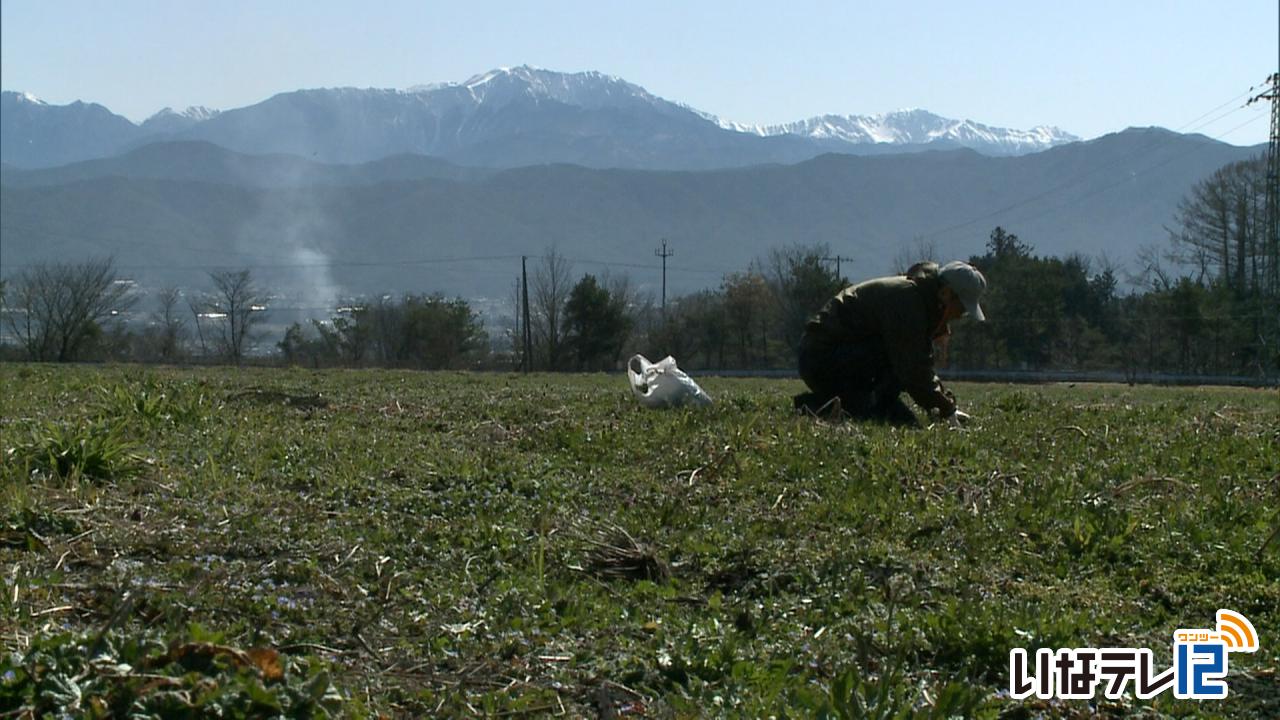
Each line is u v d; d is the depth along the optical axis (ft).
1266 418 45.24
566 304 223.71
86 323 208.95
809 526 25.16
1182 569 22.53
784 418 39.73
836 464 30.94
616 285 266.98
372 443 33.40
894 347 40.22
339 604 18.67
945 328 41.32
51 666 13.60
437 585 20.04
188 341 263.08
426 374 100.22
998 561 22.97
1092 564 22.80
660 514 25.71
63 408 41.93
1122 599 20.75
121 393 38.11
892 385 42.06
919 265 41.29
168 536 21.91
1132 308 239.50
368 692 15.17
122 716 12.72
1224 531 24.90
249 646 15.85
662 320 250.16
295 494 26.55
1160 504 27.07
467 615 18.43
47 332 207.41
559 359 223.51
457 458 30.86
